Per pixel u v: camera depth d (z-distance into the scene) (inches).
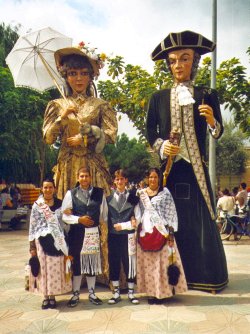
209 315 166.9
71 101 219.6
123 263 188.4
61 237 179.9
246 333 146.4
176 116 215.2
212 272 203.2
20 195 730.2
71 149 217.3
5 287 219.9
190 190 213.3
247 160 1290.6
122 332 148.6
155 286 181.6
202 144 216.1
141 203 189.9
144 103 459.5
